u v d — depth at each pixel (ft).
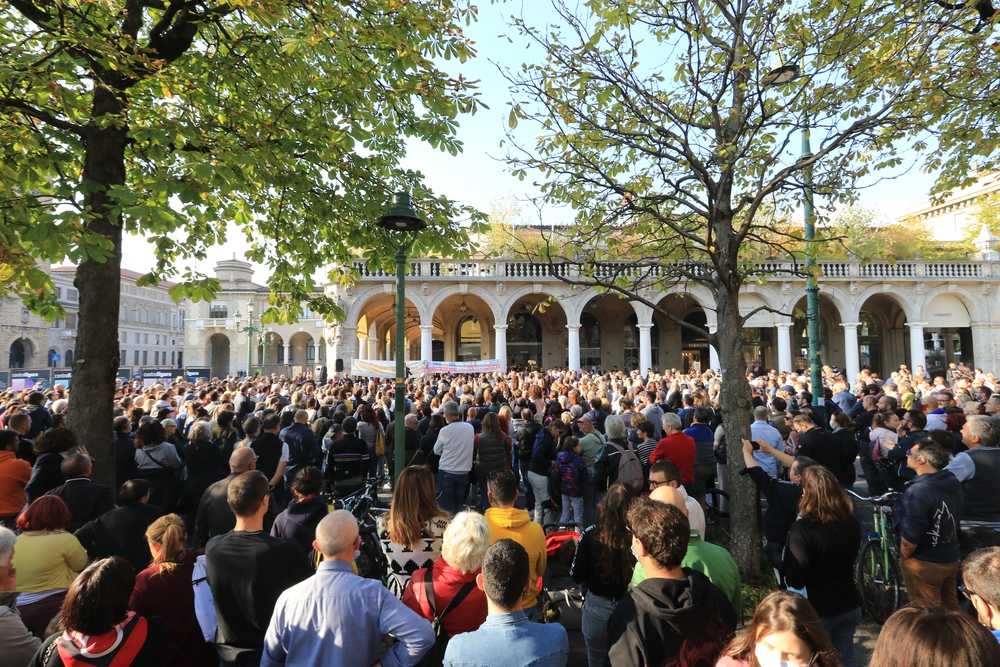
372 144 27.04
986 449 17.12
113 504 17.07
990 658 5.70
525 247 26.14
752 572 20.38
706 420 28.45
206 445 25.27
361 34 20.99
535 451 29.40
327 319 31.07
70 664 8.86
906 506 14.80
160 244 22.27
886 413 28.45
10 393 43.98
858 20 20.26
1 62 19.10
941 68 21.39
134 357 258.37
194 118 23.40
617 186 22.35
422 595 10.80
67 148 23.57
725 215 21.76
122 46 17.78
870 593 18.89
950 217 141.79
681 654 8.22
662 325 119.65
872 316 118.73
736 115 21.34
